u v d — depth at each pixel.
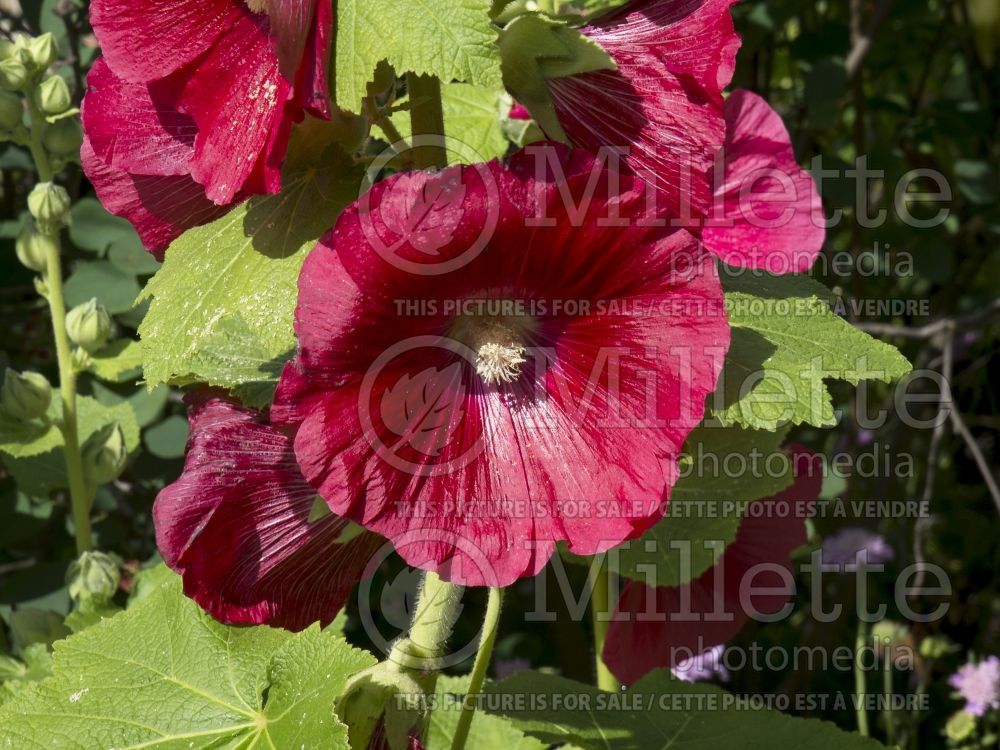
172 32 0.38
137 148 0.42
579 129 0.41
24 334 0.88
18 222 0.84
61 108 0.63
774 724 0.55
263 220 0.40
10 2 0.87
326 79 0.36
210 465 0.44
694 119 0.41
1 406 0.64
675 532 0.52
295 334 0.39
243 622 0.44
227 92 0.37
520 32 0.40
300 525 0.44
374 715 0.42
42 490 0.68
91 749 0.43
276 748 0.41
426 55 0.35
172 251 0.41
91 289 0.76
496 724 0.60
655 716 0.55
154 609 0.45
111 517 0.83
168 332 0.39
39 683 0.44
